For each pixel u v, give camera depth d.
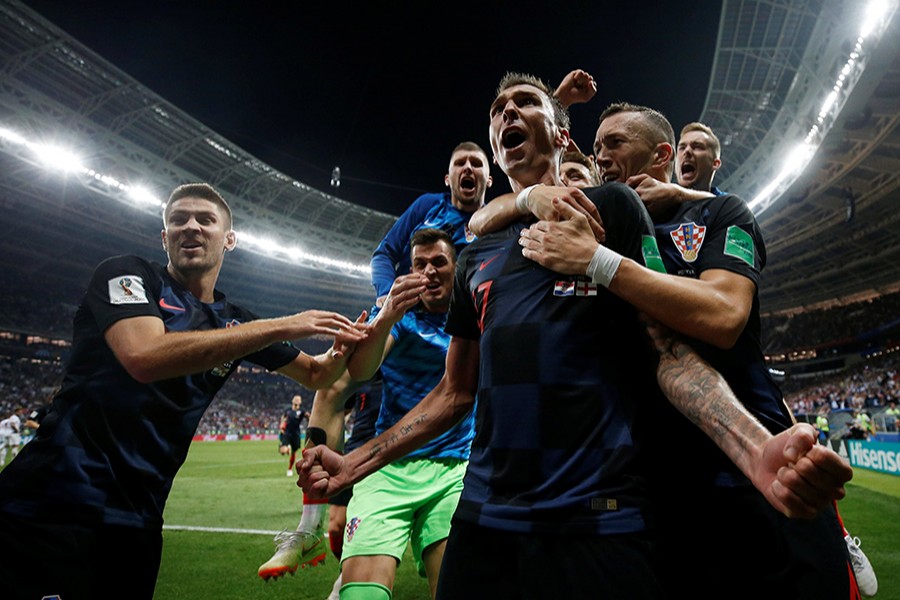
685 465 1.71
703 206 1.89
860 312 34.56
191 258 2.40
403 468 2.73
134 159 24.33
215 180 28.27
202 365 2.03
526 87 2.00
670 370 1.41
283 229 32.75
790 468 0.99
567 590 1.25
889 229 28.03
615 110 2.34
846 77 19.12
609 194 1.63
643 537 1.28
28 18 17.81
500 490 1.42
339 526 3.53
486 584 1.38
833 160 24.16
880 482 9.44
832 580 1.57
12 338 31.14
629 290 1.36
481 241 1.80
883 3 15.77
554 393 1.40
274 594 3.69
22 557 1.84
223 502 7.89
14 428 16.48
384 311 2.52
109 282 2.12
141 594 2.12
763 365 1.84
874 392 28.17
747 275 1.60
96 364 2.11
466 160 3.79
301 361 2.69
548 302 1.49
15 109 20.08
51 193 25.98
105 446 2.05
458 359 1.88
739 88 24.89
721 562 1.67
